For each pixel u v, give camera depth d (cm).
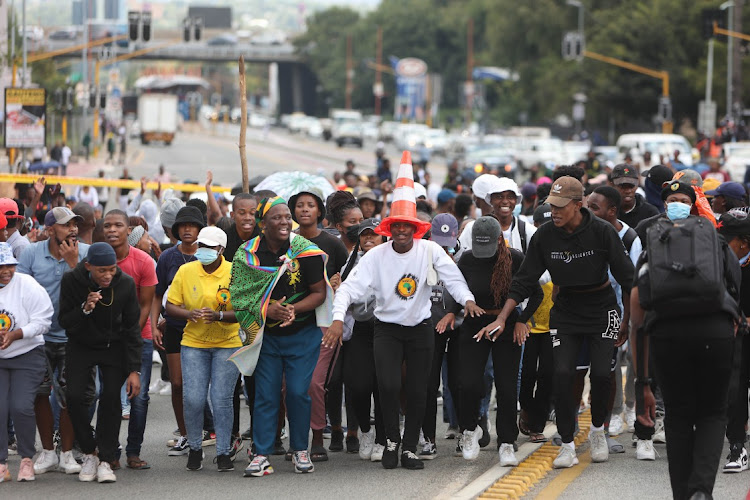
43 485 1906
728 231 1919
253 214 2153
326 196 2889
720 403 1560
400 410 2314
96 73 14450
